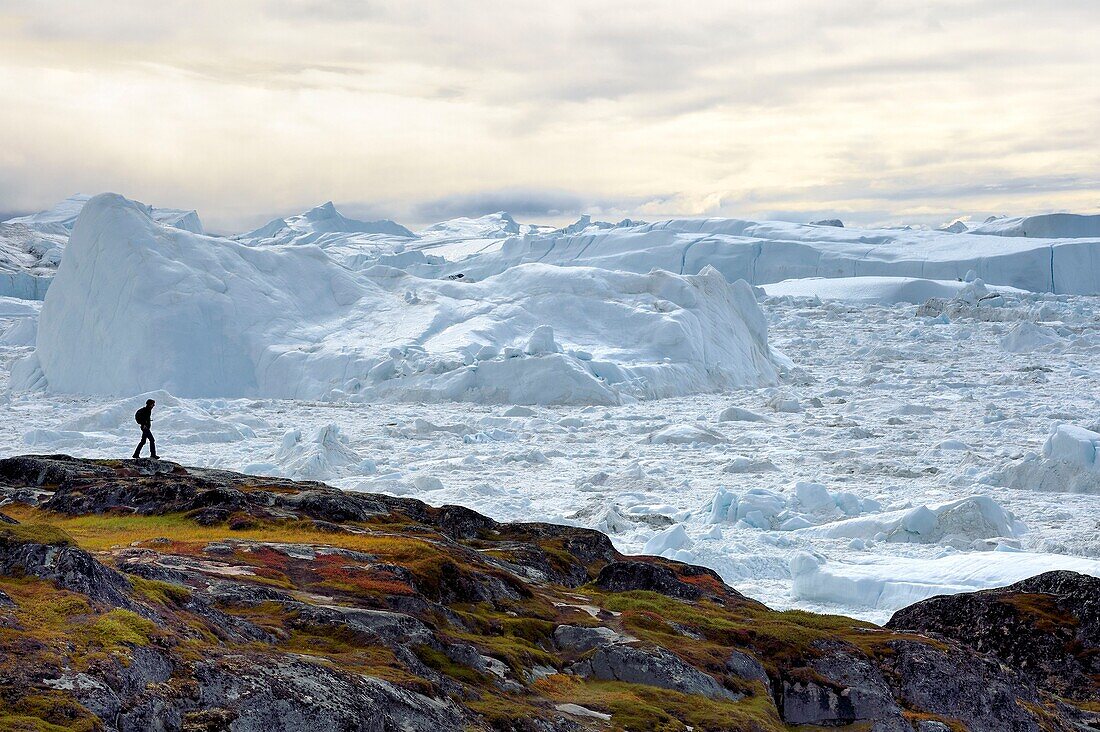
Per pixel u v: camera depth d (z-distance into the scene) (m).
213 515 21.22
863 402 80.06
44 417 71.25
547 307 97.38
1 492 24.08
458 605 16.41
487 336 90.69
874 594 26.41
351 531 20.84
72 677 8.57
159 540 17.16
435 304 96.94
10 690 8.18
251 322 90.12
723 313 100.62
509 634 15.15
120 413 65.88
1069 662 18.83
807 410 77.69
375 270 105.75
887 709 15.15
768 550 32.53
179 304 87.56
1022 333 117.44
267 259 98.44
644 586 20.45
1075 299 179.12
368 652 11.98
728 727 12.84
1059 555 28.41
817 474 50.09
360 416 73.12
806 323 147.88
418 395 81.12
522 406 75.44
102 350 87.94
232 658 9.87
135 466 27.77
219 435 61.34
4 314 164.75
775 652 16.12
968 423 68.56
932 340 128.25
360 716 9.84
